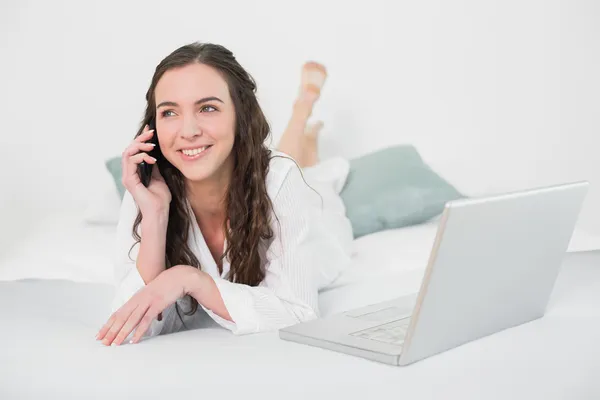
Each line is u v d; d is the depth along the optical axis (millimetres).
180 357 1190
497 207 1135
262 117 1599
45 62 2932
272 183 1606
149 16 2959
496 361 1130
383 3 2992
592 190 2963
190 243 1641
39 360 1198
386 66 3014
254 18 3002
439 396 999
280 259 1589
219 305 1426
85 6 2932
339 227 2119
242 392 1025
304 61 3014
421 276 1881
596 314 1416
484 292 1203
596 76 2967
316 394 1012
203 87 1479
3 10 2904
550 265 1346
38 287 1896
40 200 2957
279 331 1293
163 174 1592
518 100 2992
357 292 1783
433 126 3018
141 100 2979
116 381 1080
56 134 2953
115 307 1503
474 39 2990
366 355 1146
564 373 1084
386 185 2461
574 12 2955
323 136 3031
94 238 2299
